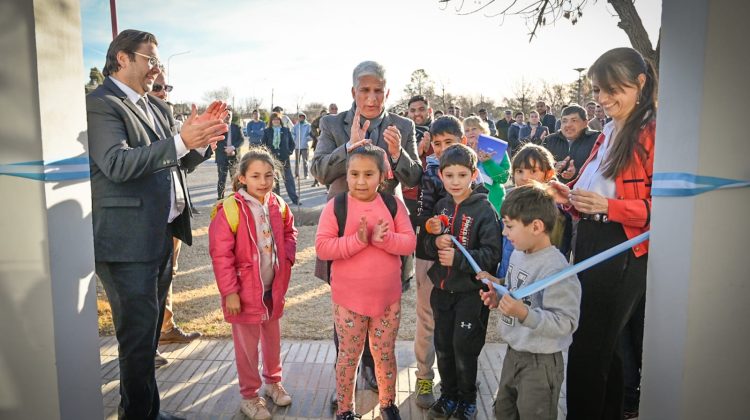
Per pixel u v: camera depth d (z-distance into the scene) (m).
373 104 2.72
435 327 2.63
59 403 1.62
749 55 1.38
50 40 1.56
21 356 1.59
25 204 1.54
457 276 2.48
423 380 2.82
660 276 1.56
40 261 1.57
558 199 2.31
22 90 1.51
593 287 2.11
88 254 1.76
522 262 2.11
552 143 5.30
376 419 2.63
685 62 1.44
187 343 3.67
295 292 4.88
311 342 3.66
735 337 1.47
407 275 2.78
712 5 1.36
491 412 2.72
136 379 2.29
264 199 2.76
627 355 2.61
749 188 1.43
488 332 3.86
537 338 1.98
